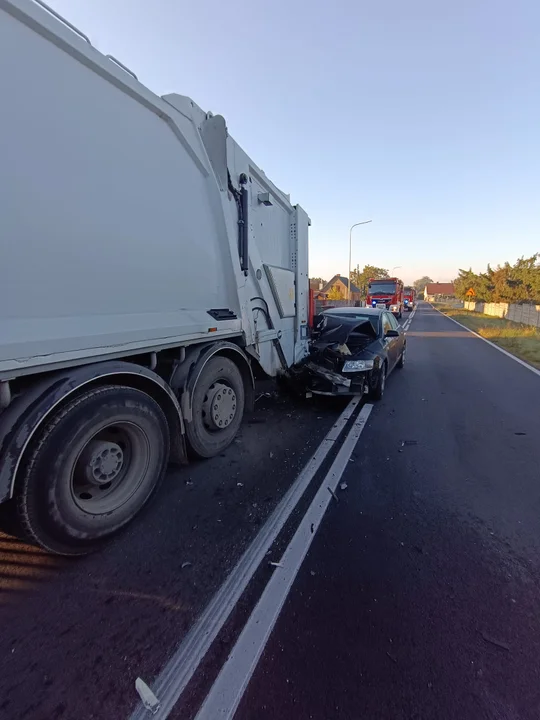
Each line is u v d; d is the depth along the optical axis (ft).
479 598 7.36
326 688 5.61
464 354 41.29
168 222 11.28
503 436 16.25
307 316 22.79
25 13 7.27
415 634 6.54
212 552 8.71
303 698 5.47
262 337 16.96
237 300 14.85
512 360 37.09
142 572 8.05
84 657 6.11
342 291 255.09
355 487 11.75
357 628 6.66
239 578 7.88
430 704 5.40
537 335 60.03
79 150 8.44
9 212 7.01
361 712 5.28
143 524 9.78
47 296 7.72
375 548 8.86
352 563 8.34
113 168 9.36
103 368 8.80
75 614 6.95
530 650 6.25
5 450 7.12
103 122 9.08
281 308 18.90
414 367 33.24
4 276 6.91
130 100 9.94
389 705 5.38
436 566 8.26
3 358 6.74
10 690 5.58
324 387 20.34
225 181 13.83
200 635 6.52
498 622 6.81
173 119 11.48
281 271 18.89
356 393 19.92
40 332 7.48
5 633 6.52
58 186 7.95
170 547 8.88
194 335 12.10
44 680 5.74
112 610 7.04
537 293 115.65
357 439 15.79
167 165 11.30
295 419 18.45
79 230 8.42
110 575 7.96
